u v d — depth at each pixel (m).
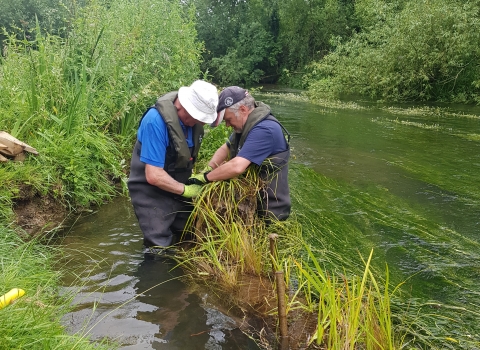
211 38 27.12
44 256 3.09
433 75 14.32
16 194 3.75
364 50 16.08
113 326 2.42
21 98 4.72
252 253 3.09
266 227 3.55
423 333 2.38
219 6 27.77
